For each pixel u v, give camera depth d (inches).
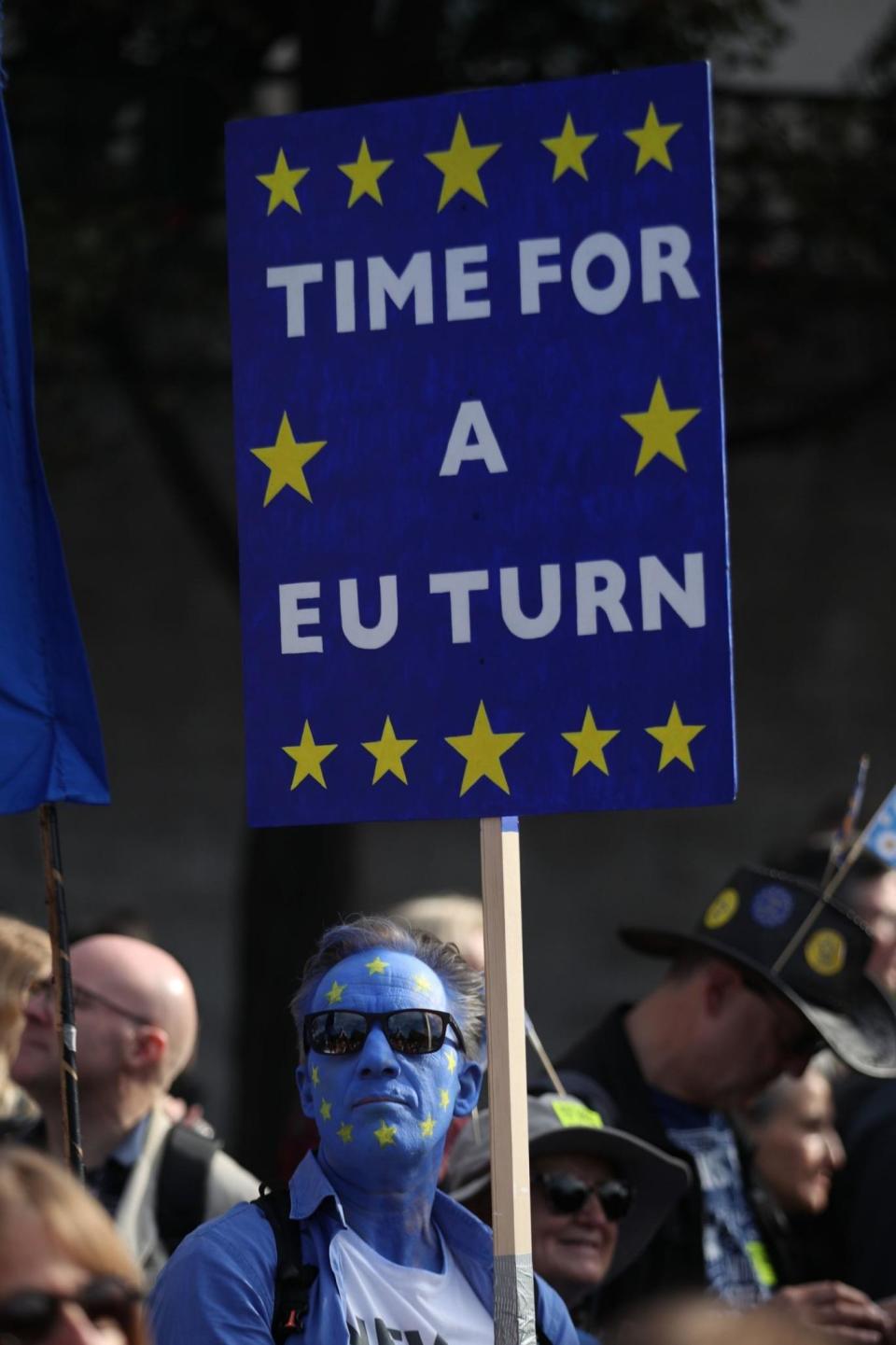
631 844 870.4
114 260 587.8
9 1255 128.2
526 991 856.9
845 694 875.4
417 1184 190.2
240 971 582.6
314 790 202.8
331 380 205.9
